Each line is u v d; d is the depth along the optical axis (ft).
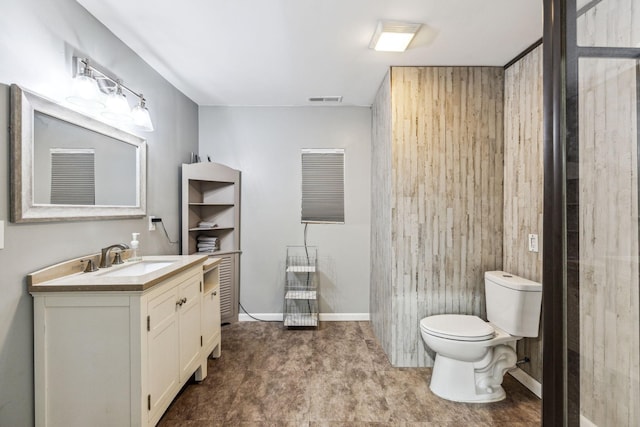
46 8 5.45
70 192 5.94
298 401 7.24
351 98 11.59
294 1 6.15
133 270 6.97
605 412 4.21
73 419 5.25
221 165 11.44
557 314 3.80
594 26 3.84
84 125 6.23
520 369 8.26
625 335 4.14
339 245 12.43
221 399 7.29
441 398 7.42
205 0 6.12
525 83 8.05
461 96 8.95
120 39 7.53
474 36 7.43
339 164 12.39
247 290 12.45
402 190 8.96
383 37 7.29
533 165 7.77
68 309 5.22
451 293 9.00
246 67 9.05
